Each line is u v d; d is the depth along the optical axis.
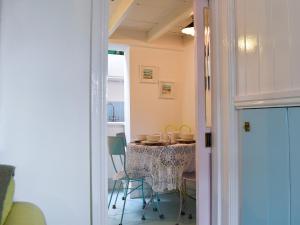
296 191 1.41
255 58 1.64
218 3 1.88
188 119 4.92
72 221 1.57
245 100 1.70
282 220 1.49
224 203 1.82
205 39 2.01
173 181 3.22
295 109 1.42
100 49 1.64
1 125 1.47
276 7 1.51
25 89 1.52
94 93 1.62
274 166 1.53
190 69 4.88
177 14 3.88
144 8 3.87
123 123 5.44
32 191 1.51
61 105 1.57
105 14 1.66
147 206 3.91
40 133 1.54
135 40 4.82
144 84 4.87
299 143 1.40
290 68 1.43
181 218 3.42
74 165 1.58
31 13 1.54
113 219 3.41
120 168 4.95
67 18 1.60
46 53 1.56
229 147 1.79
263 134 1.60
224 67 1.83
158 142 3.52
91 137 1.61
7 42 1.49
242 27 1.74
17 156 1.49
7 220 1.17
